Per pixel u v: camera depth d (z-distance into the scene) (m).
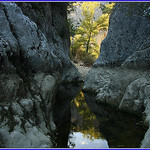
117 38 6.99
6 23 3.01
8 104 2.57
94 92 7.73
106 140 3.32
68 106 5.98
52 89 3.81
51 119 3.80
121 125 4.10
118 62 6.74
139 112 4.54
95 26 20.36
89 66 17.22
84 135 3.57
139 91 4.65
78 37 21.55
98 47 21.20
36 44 3.63
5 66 2.64
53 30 9.46
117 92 5.61
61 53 10.20
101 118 4.73
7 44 2.77
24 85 3.10
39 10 7.54
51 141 2.88
